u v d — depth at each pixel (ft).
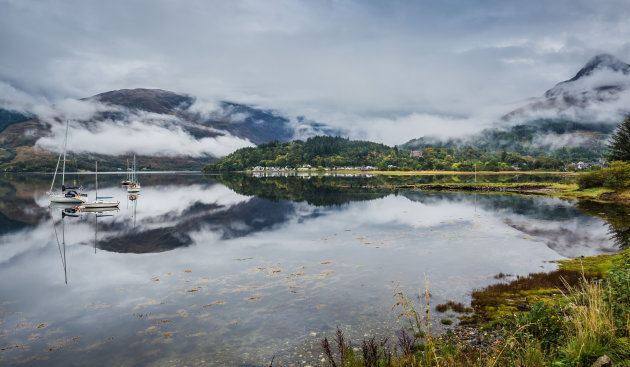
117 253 82.99
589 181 224.74
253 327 41.39
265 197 227.81
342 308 46.68
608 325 25.64
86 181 483.10
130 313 46.60
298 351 35.47
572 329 27.66
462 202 184.85
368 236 98.53
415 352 31.91
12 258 79.10
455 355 28.91
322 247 85.56
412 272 63.31
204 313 45.96
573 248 81.10
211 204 190.60
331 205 176.96
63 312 47.37
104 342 38.63
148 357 35.24
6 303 50.98
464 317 42.78
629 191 187.73
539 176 566.36
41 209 171.22
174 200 214.69
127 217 144.46
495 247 83.20
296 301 49.52
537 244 85.92
